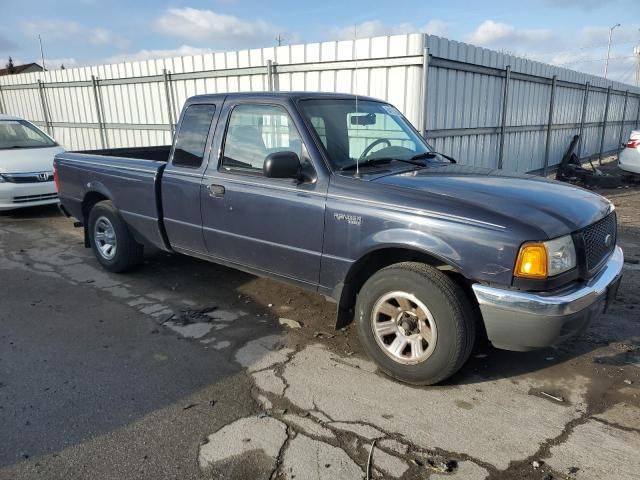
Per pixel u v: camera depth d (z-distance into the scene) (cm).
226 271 575
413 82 830
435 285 319
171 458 272
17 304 489
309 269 386
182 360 378
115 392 335
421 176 369
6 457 273
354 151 397
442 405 320
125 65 1270
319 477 257
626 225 814
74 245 700
